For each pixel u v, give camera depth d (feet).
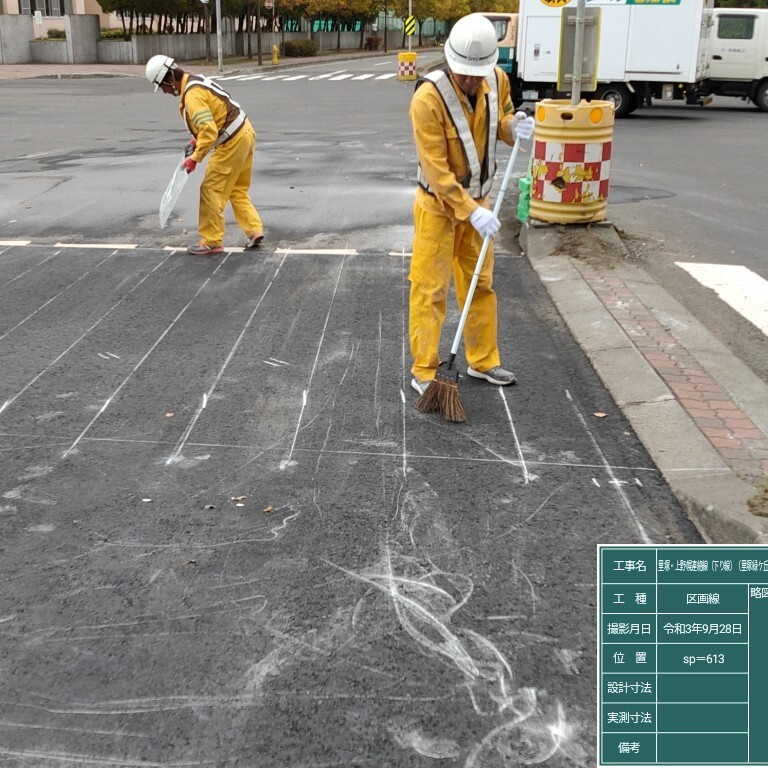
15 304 20.90
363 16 208.44
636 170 42.11
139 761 8.18
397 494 12.68
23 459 13.62
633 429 14.69
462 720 8.71
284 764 8.16
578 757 8.34
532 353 18.22
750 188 37.60
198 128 23.26
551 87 66.49
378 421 14.98
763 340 19.57
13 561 11.08
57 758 8.21
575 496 12.67
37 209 31.71
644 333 18.76
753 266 25.54
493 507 12.37
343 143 50.14
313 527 11.85
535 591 10.61
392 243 26.91
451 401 14.90
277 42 180.96
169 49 141.28
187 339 18.74
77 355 17.81
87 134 55.01
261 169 41.01
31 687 9.05
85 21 132.26
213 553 11.27
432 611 10.23
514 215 30.50
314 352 18.07
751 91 71.00
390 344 18.56
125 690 9.02
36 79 109.09
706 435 14.12
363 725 8.62
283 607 10.27
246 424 14.83
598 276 23.00
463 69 13.88
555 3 26.25
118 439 14.29
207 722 8.63
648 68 64.18
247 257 25.18
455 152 14.64
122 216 30.58
